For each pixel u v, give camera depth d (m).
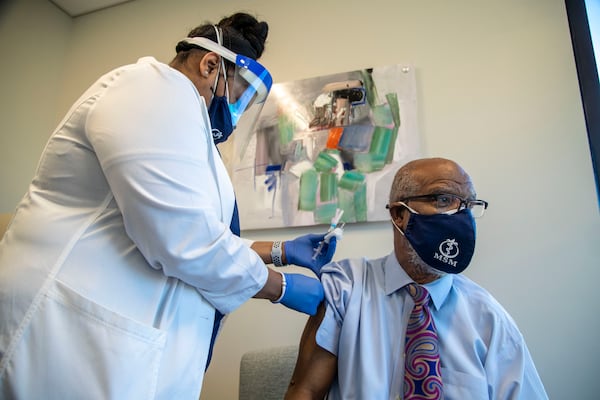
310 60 1.95
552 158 1.53
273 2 2.09
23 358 0.66
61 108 2.36
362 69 1.83
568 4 1.66
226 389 1.67
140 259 0.79
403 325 1.02
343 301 1.07
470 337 0.96
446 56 1.75
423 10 1.84
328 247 1.29
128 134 0.72
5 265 0.72
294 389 1.00
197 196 0.75
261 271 0.86
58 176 0.79
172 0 2.33
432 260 1.00
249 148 1.88
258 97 1.10
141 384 0.70
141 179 0.70
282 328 1.67
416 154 1.65
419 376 0.90
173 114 0.77
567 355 1.36
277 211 1.77
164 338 0.75
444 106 1.69
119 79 0.79
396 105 1.73
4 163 2.04
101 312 0.69
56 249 0.72
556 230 1.46
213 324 0.91
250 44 1.07
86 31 2.48
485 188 1.56
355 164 1.71
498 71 1.67
